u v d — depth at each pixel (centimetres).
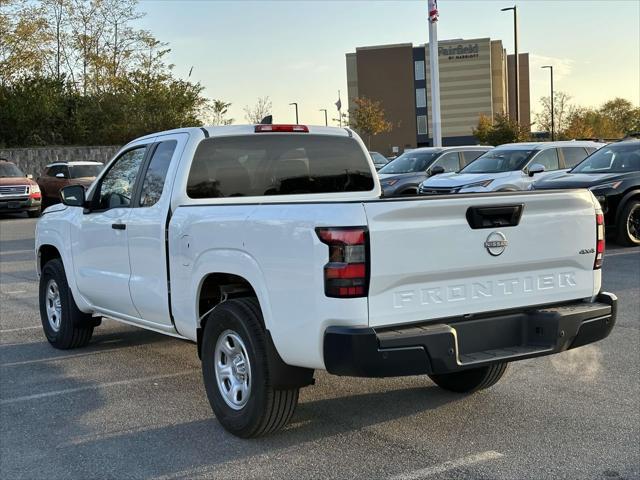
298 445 460
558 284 466
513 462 428
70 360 680
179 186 539
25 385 601
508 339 446
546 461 429
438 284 418
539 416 505
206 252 486
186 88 4241
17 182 2428
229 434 481
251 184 572
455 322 426
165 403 549
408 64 8962
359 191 624
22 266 1350
